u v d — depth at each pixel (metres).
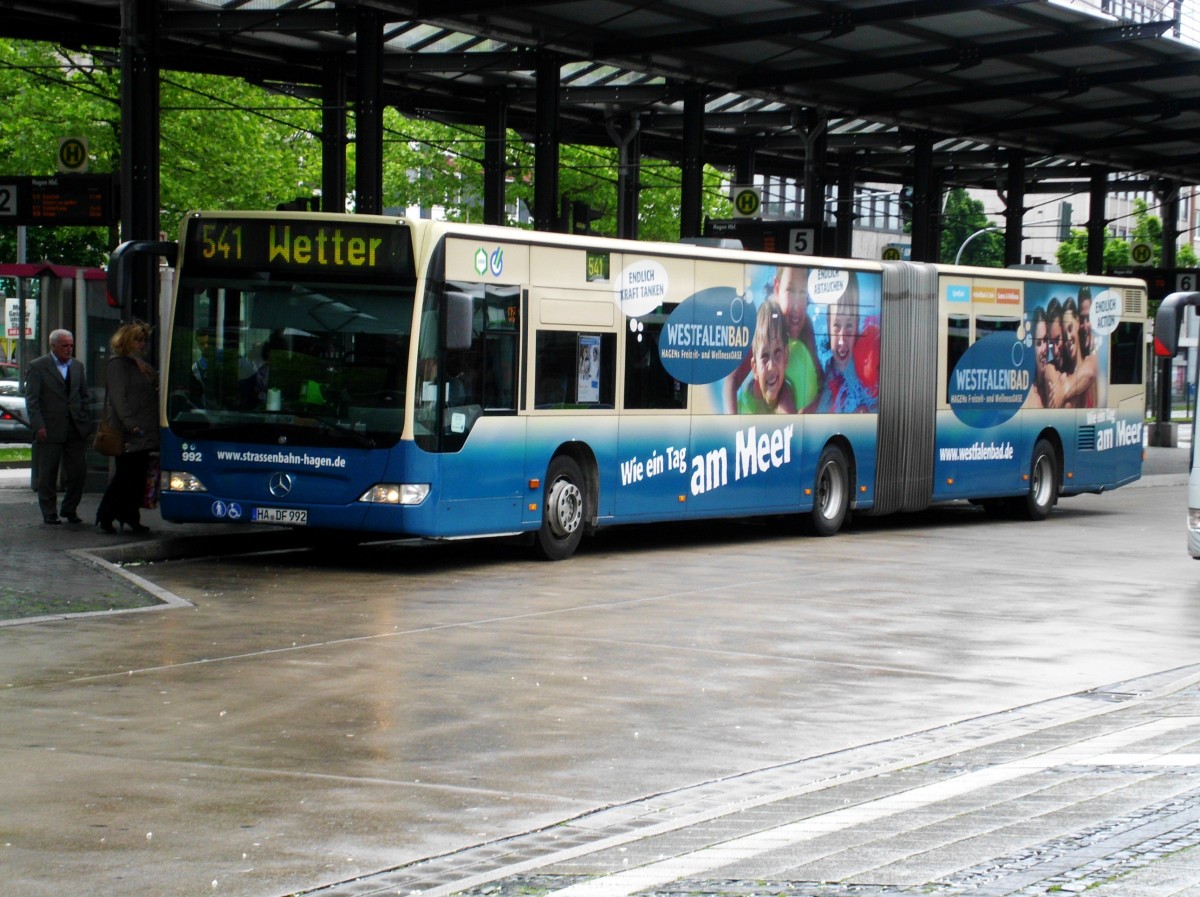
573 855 6.50
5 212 19.84
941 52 26.16
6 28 24.80
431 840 6.83
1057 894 5.67
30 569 14.37
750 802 7.48
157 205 19.97
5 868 6.30
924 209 35.09
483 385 16.22
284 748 8.45
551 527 17.23
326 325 15.82
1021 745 8.84
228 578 15.09
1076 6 23.94
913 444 22.44
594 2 22.78
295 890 6.09
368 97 22.17
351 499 15.63
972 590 15.62
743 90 28.75
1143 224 78.44
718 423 19.27
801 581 16.02
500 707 9.62
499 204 30.38
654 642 12.09
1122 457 26.56
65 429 17.59
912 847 6.46
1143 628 13.45
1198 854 6.27
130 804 7.30
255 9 22.67
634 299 18.03
